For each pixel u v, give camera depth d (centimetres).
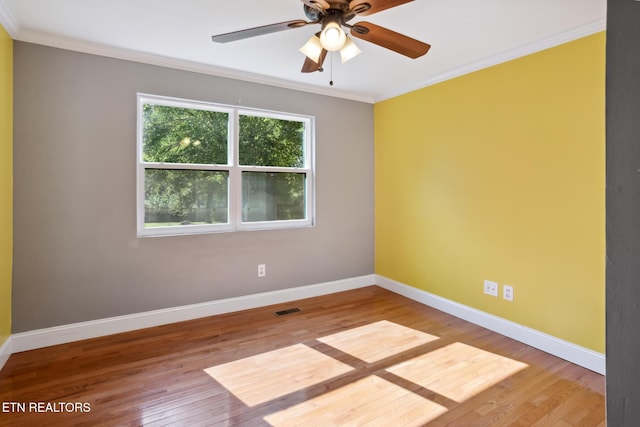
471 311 313
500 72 285
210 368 234
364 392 208
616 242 61
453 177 328
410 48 205
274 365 238
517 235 277
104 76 279
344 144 404
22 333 254
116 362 241
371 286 424
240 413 188
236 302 340
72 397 201
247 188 353
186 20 233
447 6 211
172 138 315
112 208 284
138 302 296
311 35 255
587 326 236
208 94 321
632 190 58
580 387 213
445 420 183
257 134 358
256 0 209
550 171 254
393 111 395
